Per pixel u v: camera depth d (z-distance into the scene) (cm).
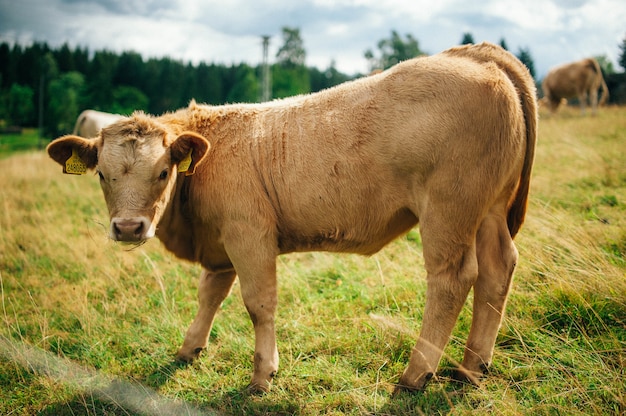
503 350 382
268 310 378
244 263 378
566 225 501
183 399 368
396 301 469
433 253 347
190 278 601
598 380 321
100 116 1956
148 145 363
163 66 9400
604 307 392
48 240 749
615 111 1819
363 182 361
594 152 837
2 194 1058
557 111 2134
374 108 357
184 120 412
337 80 8231
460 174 335
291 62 6894
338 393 356
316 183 369
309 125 377
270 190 380
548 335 386
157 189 364
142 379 402
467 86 336
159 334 464
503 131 336
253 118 402
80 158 390
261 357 376
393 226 373
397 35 4947
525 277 451
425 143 338
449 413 312
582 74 1952
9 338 456
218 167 388
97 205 968
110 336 470
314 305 493
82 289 571
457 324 418
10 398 380
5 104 8444
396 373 379
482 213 344
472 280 345
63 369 418
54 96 7769
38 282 606
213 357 429
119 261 646
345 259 588
